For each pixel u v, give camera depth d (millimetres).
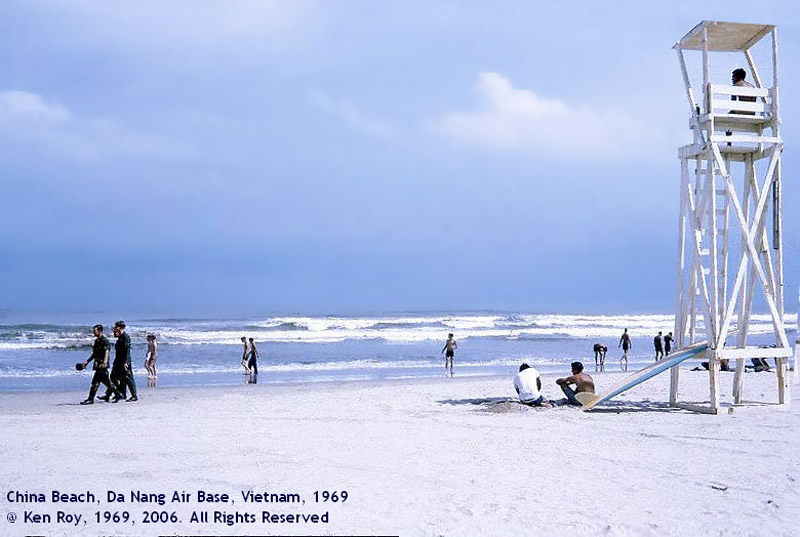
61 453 9555
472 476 8086
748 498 7109
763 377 21328
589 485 7648
